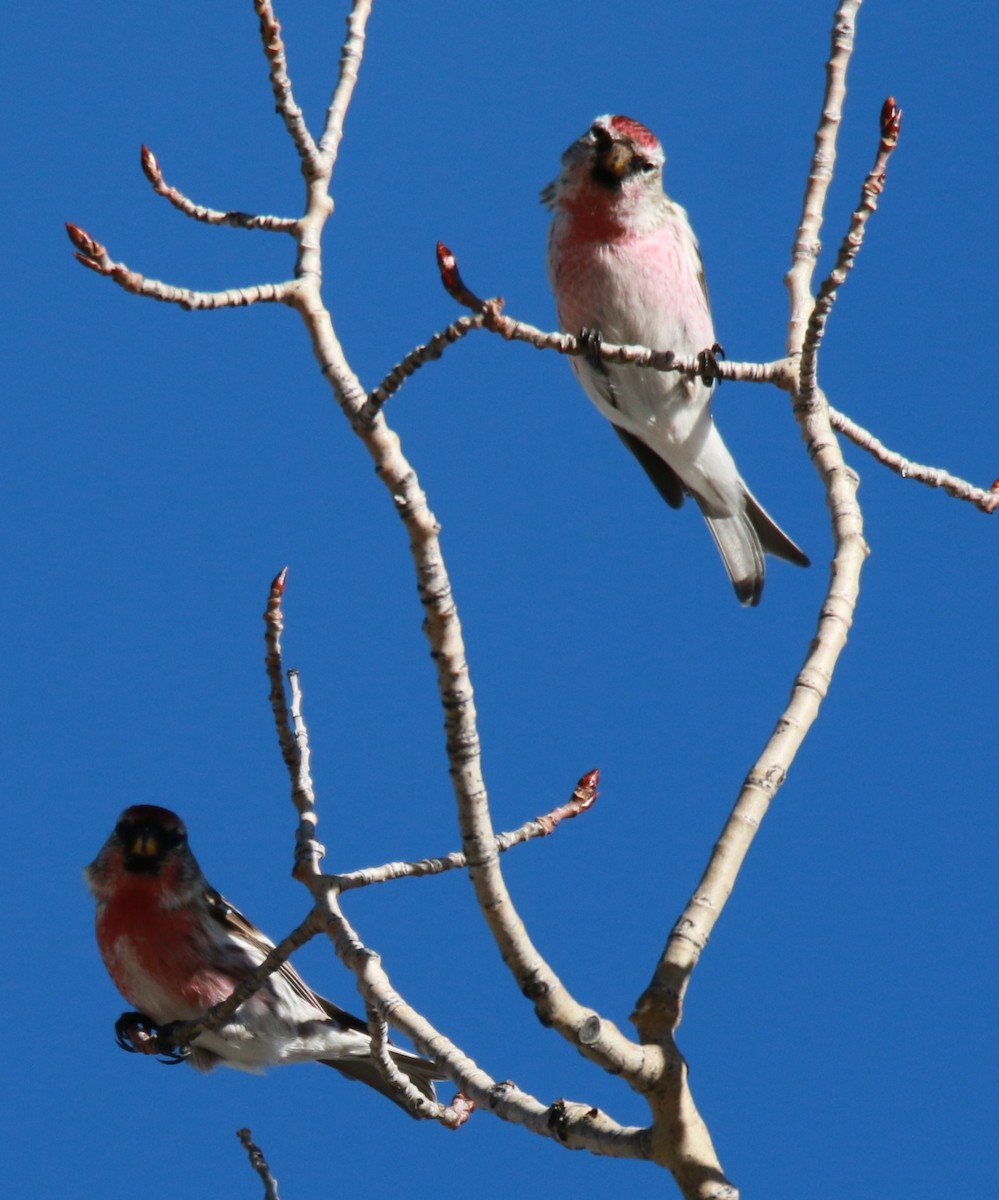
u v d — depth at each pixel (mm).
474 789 5160
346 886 6617
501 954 5023
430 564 5410
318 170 6762
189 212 6547
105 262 5867
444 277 5688
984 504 7539
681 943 5188
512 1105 5332
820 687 5887
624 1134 4996
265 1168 6762
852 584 6262
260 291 6254
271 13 6816
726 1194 4828
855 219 6496
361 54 7188
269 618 7074
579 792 7023
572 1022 4930
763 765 5621
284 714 7023
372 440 5570
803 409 6945
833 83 7918
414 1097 6379
